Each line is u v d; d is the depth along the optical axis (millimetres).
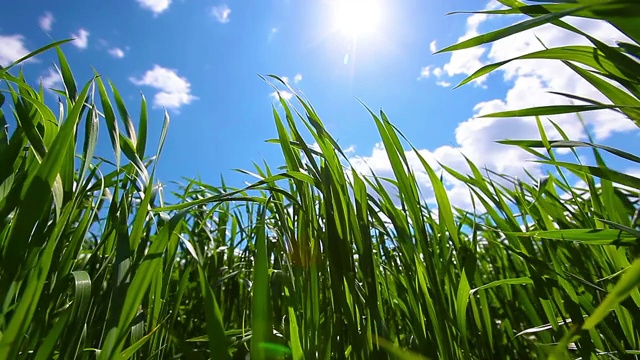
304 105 496
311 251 429
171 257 443
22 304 269
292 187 567
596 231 344
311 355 370
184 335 699
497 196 529
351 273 401
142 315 390
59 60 434
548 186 568
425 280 455
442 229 477
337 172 469
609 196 430
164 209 426
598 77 327
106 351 286
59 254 343
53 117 396
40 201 283
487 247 891
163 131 417
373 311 394
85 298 310
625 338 443
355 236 443
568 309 427
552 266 525
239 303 788
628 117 308
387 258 526
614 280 444
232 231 985
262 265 302
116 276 321
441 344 403
